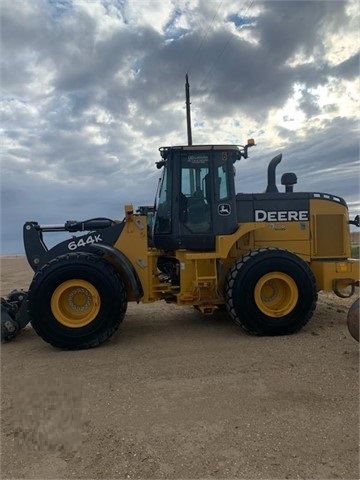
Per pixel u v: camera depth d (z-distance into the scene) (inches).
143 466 109.1
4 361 197.6
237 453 113.3
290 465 107.3
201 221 243.8
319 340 213.2
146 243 233.6
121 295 215.5
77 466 110.4
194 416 134.7
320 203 258.1
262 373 168.7
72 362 191.9
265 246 251.8
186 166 245.4
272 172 271.0
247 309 222.7
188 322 266.1
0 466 111.7
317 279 255.3
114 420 134.1
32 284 211.3
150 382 164.1
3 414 140.7
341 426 125.3
